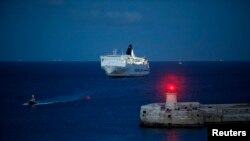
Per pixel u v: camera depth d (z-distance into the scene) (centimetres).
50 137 9100
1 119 11350
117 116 11625
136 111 12631
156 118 8875
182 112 8788
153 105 9256
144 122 9000
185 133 8675
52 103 14688
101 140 8638
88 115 11881
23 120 11194
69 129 9894
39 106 13888
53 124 10569
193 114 8800
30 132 9638
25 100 15650
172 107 8956
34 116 11825
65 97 16675
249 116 9025
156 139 8400
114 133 9250
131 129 9575
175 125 8806
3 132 9656
